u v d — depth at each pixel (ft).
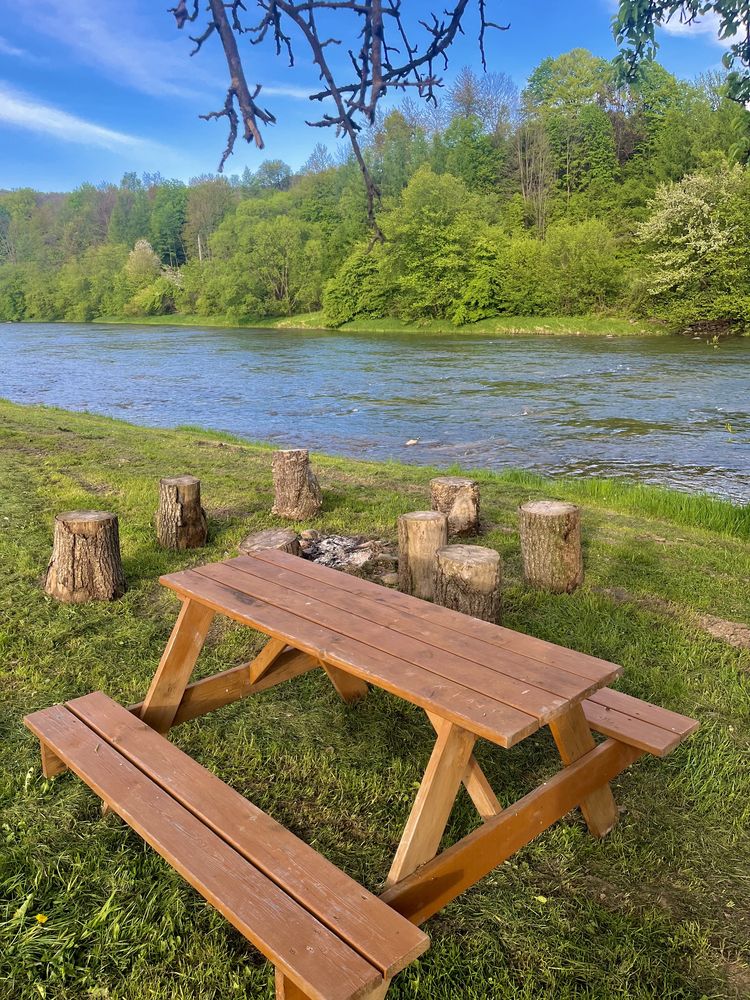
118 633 16.06
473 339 141.08
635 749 10.03
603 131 215.51
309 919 6.49
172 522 21.50
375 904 6.63
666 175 187.42
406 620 9.93
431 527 17.89
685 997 7.59
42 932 8.21
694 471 41.32
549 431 53.26
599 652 15.31
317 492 25.36
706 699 13.64
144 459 35.09
